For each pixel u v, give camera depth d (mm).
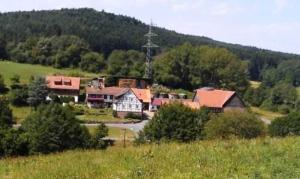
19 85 154500
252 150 18734
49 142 60406
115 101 132250
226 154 18250
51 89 152625
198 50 199625
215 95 140375
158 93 166250
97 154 20906
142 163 17422
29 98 135000
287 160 16828
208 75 196500
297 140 20859
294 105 170750
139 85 180125
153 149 20328
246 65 198375
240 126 69938
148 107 147125
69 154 22328
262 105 173875
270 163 16516
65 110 64750
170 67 194625
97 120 118375
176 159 17797
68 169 17828
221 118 71312
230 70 193375
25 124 63219
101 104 147625
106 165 17781
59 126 61969
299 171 15320
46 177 16984
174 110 63906
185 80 196875
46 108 64750
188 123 63531
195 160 17469
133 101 132125
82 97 155625
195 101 144000
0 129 57031
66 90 153250
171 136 63000
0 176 18375
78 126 64312
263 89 185000
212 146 20000
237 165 16391
